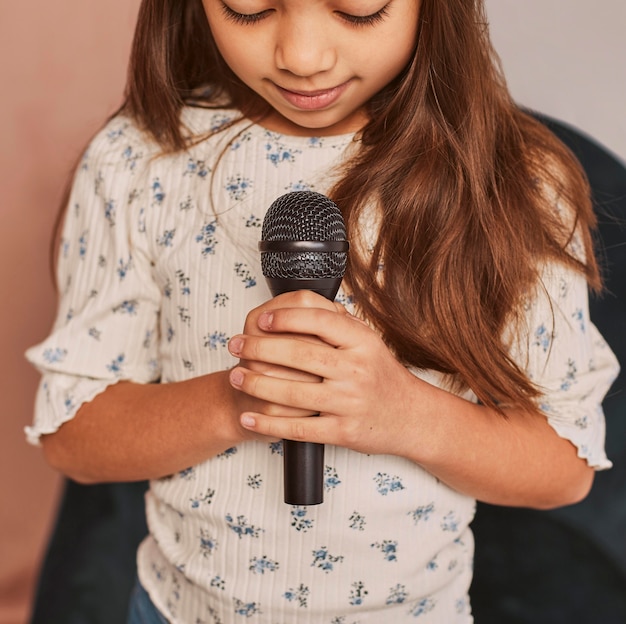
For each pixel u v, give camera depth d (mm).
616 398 1798
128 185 1284
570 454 1242
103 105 2146
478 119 1189
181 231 1235
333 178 1195
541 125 1320
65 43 2135
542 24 1891
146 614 1353
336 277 985
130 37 2115
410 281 1165
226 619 1234
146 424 1200
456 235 1168
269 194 1207
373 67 1080
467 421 1152
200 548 1244
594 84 1905
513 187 1219
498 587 1898
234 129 1254
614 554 1827
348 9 1025
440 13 1142
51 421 1276
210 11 1098
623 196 1779
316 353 979
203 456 1188
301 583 1204
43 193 2189
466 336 1167
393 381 1053
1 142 2166
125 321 1279
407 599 1230
